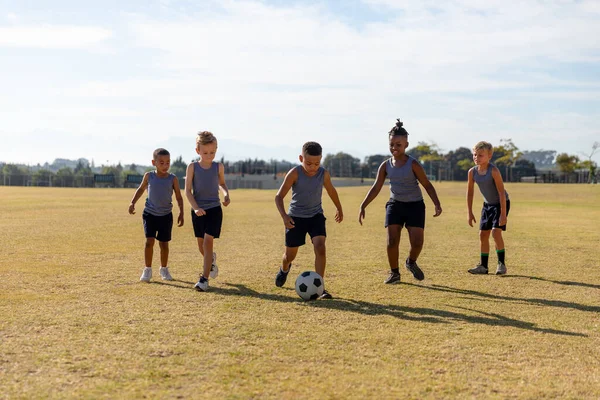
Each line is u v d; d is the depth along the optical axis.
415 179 7.39
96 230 13.79
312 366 4.03
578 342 4.71
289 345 4.52
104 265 8.52
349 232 14.13
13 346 4.41
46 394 3.48
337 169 134.62
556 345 4.61
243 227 15.37
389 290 6.89
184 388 3.60
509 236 13.55
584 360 4.24
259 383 3.69
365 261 9.25
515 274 8.20
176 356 4.23
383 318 5.43
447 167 131.50
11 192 44.53
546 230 15.11
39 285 6.86
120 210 21.88
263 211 22.83
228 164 110.31
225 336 4.75
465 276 7.99
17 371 3.88
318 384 3.69
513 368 4.05
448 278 7.82
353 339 4.70
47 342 4.52
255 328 5.01
